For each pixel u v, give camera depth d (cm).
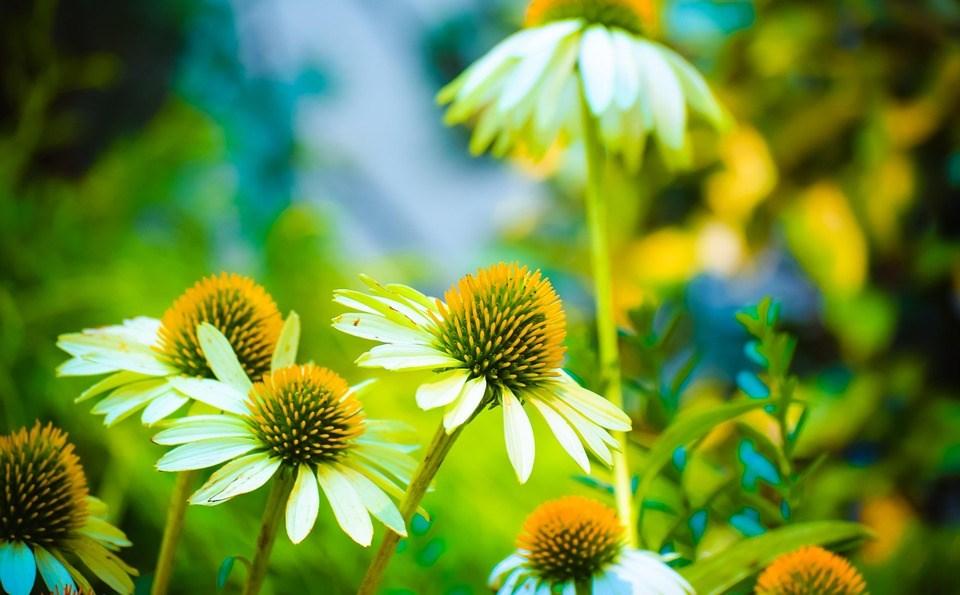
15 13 166
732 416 82
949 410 174
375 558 74
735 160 182
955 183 175
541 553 79
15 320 119
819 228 177
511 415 74
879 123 176
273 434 75
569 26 94
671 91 94
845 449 180
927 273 179
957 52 174
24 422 113
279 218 168
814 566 78
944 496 174
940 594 142
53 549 75
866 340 177
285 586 99
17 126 165
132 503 109
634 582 79
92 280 131
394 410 134
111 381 77
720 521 93
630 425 76
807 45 180
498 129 100
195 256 160
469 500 117
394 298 76
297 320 79
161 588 77
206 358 77
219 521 105
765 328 85
